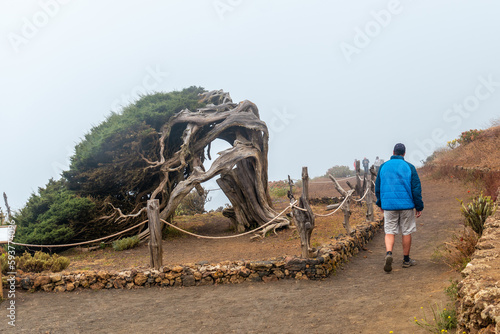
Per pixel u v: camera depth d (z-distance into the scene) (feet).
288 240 36.65
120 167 40.29
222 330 16.19
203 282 23.43
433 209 44.60
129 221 41.34
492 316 9.23
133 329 16.98
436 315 14.52
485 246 15.56
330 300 18.86
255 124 44.98
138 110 44.65
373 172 40.06
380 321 15.34
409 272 22.39
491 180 45.16
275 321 16.74
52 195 39.14
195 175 41.81
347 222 30.37
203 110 45.62
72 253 36.88
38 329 17.34
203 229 47.93
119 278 23.82
